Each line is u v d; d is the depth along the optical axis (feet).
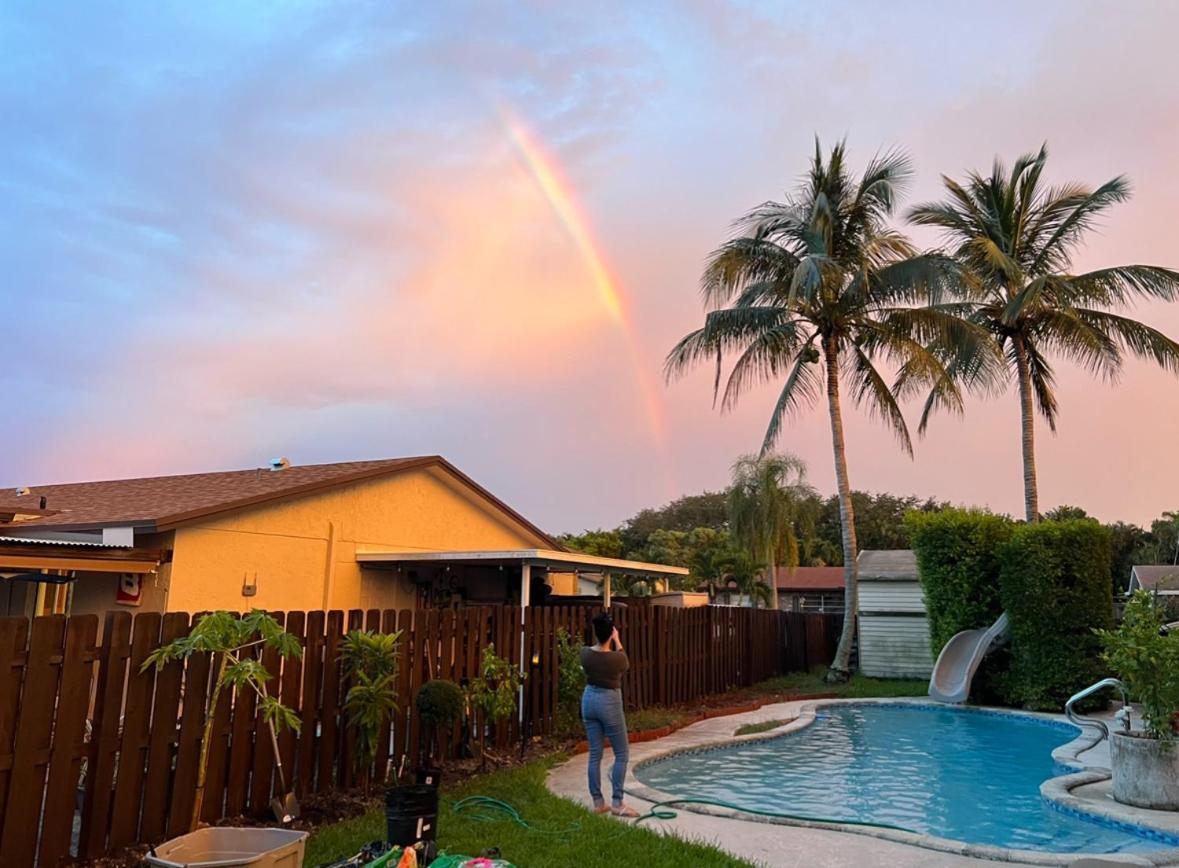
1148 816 22.99
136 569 36.78
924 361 63.21
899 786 29.50
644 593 88.22
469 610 29.84
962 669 54.49
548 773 27.91
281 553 44.16
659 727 38.19
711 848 18.39
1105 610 49.19
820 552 181.68
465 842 18.21
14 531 37.63
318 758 22.39
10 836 14.99
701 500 235.20
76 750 16.33
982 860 18.38
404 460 53.01
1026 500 68.33
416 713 26.35
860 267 64.44
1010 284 68.80
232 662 19.27
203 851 14.87
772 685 63.26
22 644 15.44
